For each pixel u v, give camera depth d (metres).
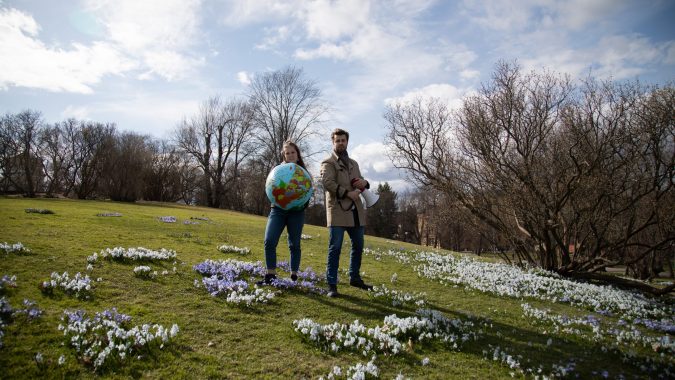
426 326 5.91
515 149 16.14
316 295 7.05
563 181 14.88
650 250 14.59
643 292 13.84
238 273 7.79
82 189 49.56
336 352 4.77
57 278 5.85
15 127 50.56
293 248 7.41
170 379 3.81
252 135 57.81
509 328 6.65
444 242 60.84
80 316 4.71
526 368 5.02
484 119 16.08
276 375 4.13
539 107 15.38
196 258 9.12
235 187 67.00
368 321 6.00
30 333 4.25
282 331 5.26
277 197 7.02
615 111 14.19
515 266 15.41
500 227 16.83
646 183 14.22
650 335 7.47
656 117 13.62
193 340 4.69
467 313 7.15
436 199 19.98
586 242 16.23
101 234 10.89
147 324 4.82
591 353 5.92
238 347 4.67
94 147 49.72
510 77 15.90
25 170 51.38
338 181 7.21
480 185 16.69
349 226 7.28
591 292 11.23
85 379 3.65
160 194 62.12
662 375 5.32
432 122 18.84
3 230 9.54
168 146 66.06
